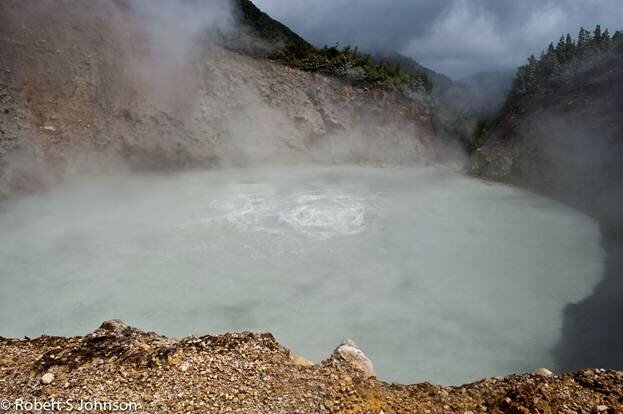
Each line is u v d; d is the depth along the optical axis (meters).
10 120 22.06
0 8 23.75
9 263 14.17
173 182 25.92
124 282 13.25
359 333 11.23
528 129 31.98
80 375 6.99
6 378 7.00
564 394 7.02
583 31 38.00
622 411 6.56
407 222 20.00
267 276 14.02
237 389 6.77
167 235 17.08
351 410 6.61
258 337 8.23
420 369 9.97
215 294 12.80
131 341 8.01
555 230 19.75
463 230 19.28
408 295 13.27
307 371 7.47
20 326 10.88
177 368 7.16
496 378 7.85
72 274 13.60
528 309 12.68
